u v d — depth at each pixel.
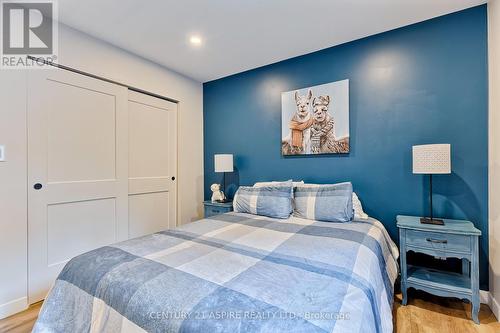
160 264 1.11
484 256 1.80
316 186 2.25
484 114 1.81
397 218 1.94
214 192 3.08
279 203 2.14
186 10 1.85
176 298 0.85
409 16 1.94
